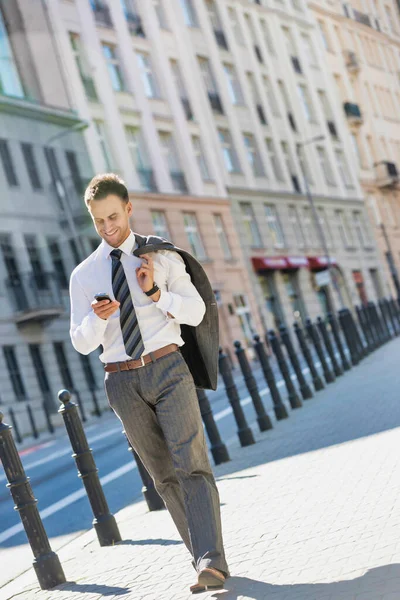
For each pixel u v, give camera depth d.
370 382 18.00
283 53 60.28
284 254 54.16
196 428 5.64
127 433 5.81
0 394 34.12
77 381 38.47
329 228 61.69
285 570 5.87
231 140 51.53
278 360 16.91
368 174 70.56
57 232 39.19
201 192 47.41
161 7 47.91
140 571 7.07
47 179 38.97
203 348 5.87
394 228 73.62
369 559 5.59
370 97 74.50
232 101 52.84
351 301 62.12
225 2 54.00
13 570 8.86
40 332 37.34
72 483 14.49
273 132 56.44
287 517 7.44
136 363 5.63
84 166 40.03
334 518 6.94
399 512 6.55
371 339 29.80
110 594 6.56
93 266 5.81
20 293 36.56
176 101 47.09
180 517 5.91
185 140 47.00
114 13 43.72
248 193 51.75
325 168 63.47
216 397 25.70
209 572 5.48
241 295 48.75
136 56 44.72
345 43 71.50
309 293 55.75
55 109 39.28
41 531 7.44
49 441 28.56
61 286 38.69
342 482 8.24
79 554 8.49
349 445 10.30
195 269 5.86
